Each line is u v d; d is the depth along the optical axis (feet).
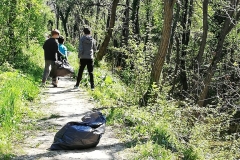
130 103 33.35
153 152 19.13
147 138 22.08
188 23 95.25
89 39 38.06
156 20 93.61
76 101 32.63
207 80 60.49
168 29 33.60
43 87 38.22
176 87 90.89
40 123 24.32
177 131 24.98
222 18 86.48
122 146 20.33
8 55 46.42
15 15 46.60
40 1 56.18
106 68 67.92
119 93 36.73
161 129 23.76
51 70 39.88
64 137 19.12
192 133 24.99
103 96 35.04
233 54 73.15
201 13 96.78
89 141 19.33
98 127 20.01
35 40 64.85
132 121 25.27
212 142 32.17
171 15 33.40
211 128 29.37
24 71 44.21
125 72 49.49
